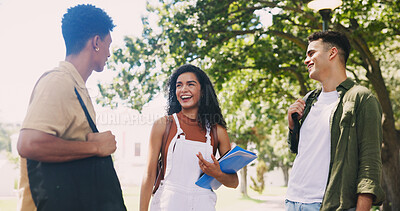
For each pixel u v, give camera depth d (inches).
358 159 99.2
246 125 617.6
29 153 65.8
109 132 77.2
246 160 110.3
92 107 80.0
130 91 372.2
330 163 102.3
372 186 93.0
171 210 113.0
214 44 381.4
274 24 385.7
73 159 70.9
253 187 1216.8
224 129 129.6
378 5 335.9
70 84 73.8
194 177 116.8
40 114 67.2
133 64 374.0
